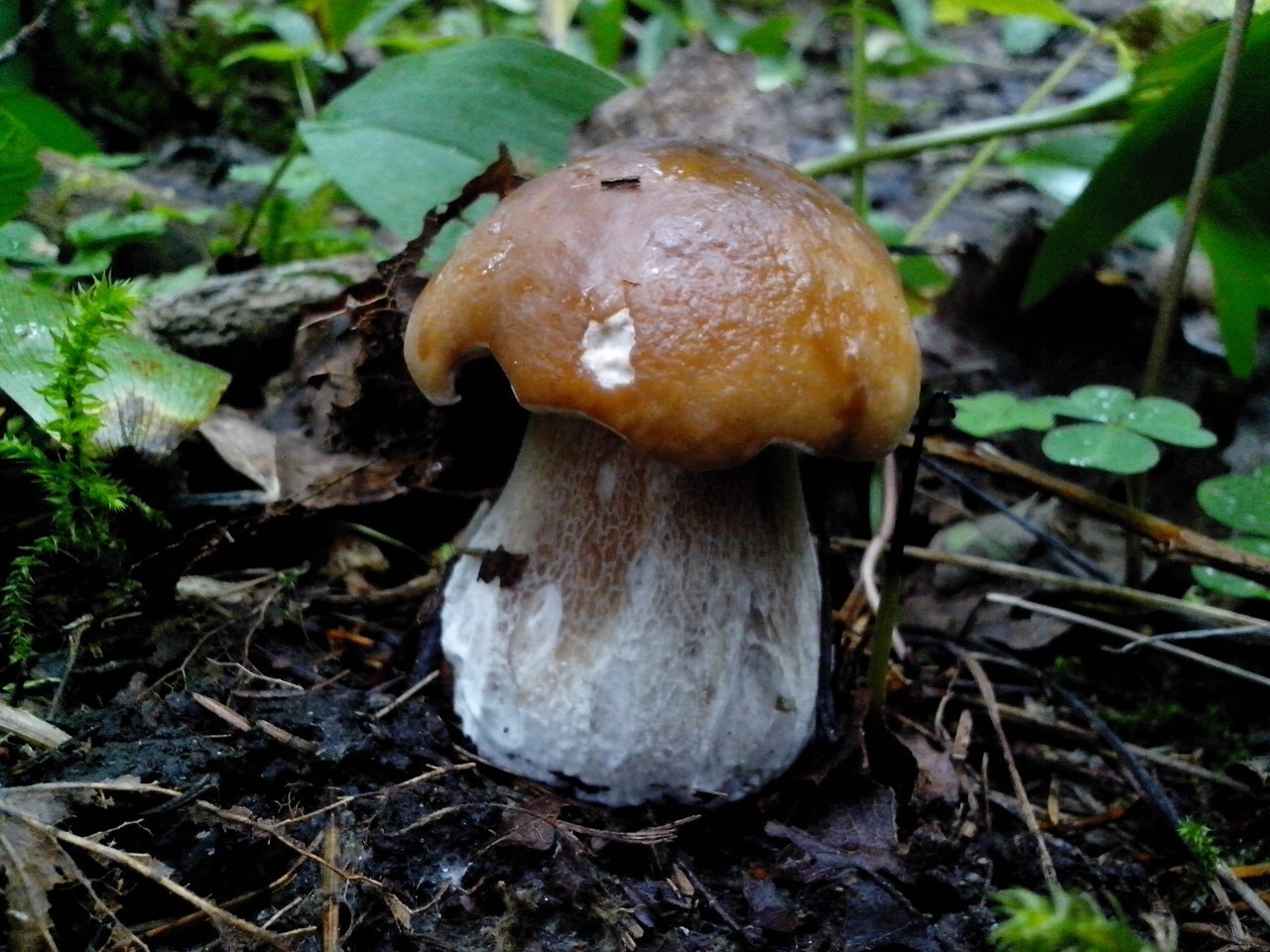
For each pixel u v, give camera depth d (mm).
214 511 186
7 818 120
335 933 124
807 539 162
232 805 138
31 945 113
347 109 216
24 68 250
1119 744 178
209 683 153
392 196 204
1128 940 99
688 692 147
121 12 339
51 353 160
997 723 177
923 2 594
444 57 214
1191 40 207
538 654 148
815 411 130
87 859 123
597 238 132
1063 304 267
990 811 169
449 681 164
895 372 138
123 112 346
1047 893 147
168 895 125
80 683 151
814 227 137
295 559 197
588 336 129
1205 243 226
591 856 140
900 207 398
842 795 160
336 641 180
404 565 208
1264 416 250
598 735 147
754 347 127
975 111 502
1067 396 263
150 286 241
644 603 146
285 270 235
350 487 199
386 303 181
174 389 170
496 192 182
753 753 152
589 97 215
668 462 130
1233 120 199
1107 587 199
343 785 144
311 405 211
